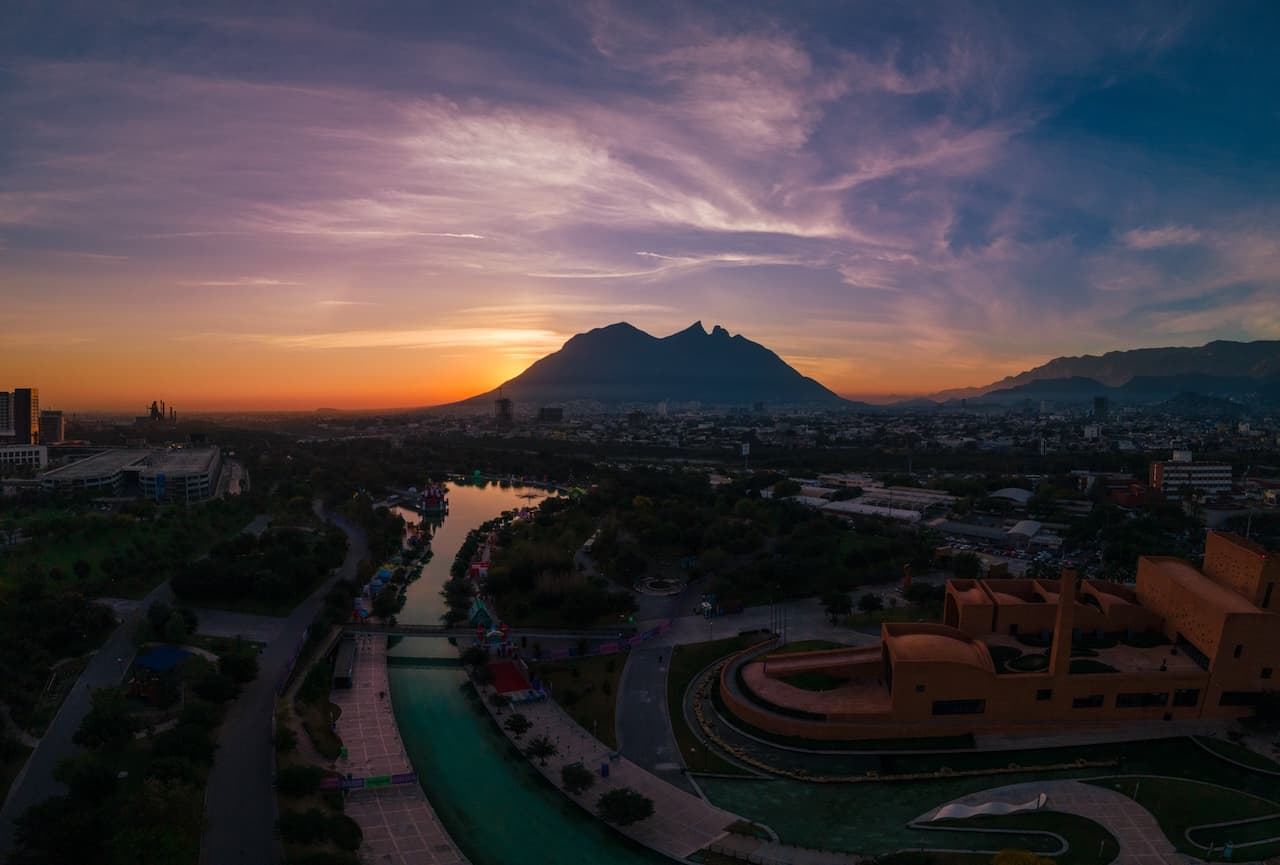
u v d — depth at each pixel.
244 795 111.00
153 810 91.00
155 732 128.75
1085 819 107.25
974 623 156.00
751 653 170.50
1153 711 136.88
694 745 135.12
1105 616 154.62
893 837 105.94
